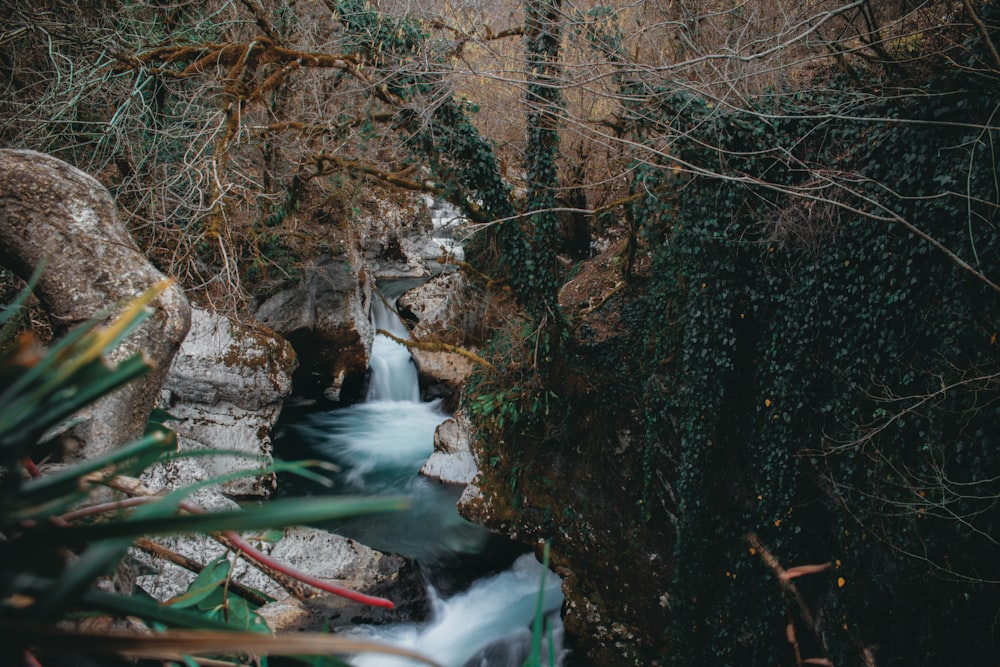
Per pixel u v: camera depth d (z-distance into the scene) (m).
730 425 9.77
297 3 11.54
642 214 10.71
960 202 7.23
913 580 7.84
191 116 10.27
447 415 16.48
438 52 9.49
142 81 9.23
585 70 8.54
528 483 11.94
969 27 7.24
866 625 8.33
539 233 10.76
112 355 2.00
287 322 14.81
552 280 10.95
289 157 11.93
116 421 1.91
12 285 7.33
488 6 10.85
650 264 12.36
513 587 11.11
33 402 0.51
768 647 9.36
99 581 1.41
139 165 9.18
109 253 2.23
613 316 11.98
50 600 0.47
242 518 0.47
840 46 7.17
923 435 7.65
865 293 8.23
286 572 1.10
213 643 0.48
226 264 8.86
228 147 9.03
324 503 0.46
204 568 1.47
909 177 7.65
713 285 9.51
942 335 7.48
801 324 8.88
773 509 9.26
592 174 14.41
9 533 0.74
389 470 13.88
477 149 10.11
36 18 8.98
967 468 7.32
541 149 10.44
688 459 10.00
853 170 8.12
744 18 8.60
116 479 1.09
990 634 7.30
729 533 9.77
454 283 16.27
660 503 10.83
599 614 10.52
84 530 0.50
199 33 10.68
